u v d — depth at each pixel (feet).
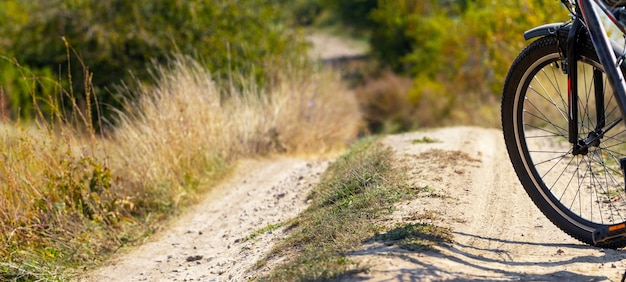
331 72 58.70
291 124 37.91
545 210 14.60
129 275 19.97
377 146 27.09
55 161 23.88
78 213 23.38
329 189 21.40
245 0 53.31
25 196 22.53
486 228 16.16
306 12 154.10
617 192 17.37
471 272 12.64
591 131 13.38
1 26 51.55
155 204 26.58
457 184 19.89
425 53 106.01
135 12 49.08
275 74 44.75
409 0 127.75
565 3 13.12
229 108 36.14
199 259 20.56
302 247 16.74
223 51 48.85
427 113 81.56
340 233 16.14
